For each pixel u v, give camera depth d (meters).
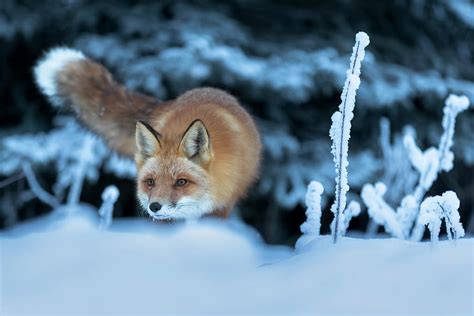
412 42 18.89
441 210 4.18
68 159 14.24
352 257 3.43
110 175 16.83
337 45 16.59
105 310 2.77
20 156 14.17
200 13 15.76
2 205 16.09
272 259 5.06
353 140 17.55
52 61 8.51
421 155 6.36
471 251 3.26
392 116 17.16
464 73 18.41
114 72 15.23
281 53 15.73
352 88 4.43
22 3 16.91
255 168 7.29
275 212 16.80
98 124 8.31
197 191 6.30
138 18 15.66
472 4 18.34
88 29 16.72
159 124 7.07
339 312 2.74
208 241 3.88
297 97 15.07
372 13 18.62
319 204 5.20
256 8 17.55
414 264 3.17
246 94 16.03
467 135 17.09
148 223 6.71
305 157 16.42
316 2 17.77
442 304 2.76
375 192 5.69
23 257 3.49
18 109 17.53
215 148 6.44
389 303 2.80
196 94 7.34
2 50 17.27
